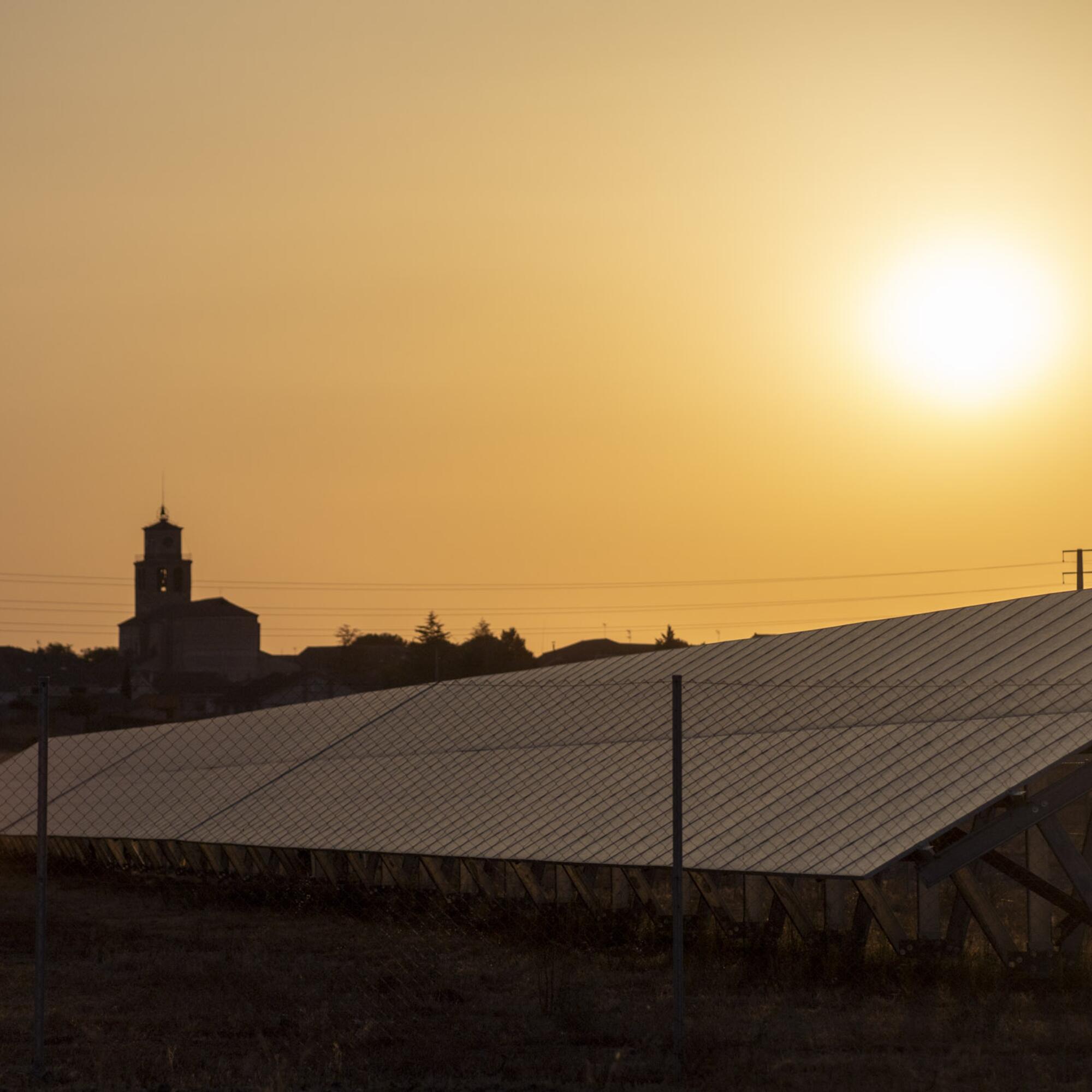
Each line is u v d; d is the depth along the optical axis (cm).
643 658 4019
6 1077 1672
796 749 2847
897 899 3588
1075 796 2378
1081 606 2995
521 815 3098
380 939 2914
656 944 2742
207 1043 1894
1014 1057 1806
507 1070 1727
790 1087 1647
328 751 4103
